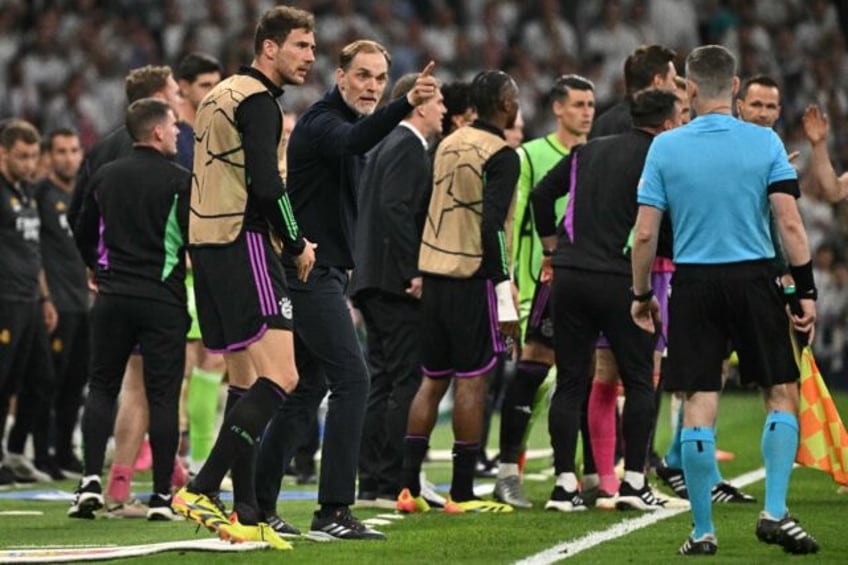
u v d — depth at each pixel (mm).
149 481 38531
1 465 38562
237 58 74750
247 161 24141
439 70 83188
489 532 27094
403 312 31859
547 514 30016
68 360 40344
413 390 31859
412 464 30531
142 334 30516
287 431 26812
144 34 79438
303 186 26375
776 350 24094
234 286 24312
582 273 30250
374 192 32344
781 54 86125
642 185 24625
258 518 25406
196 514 24297
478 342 30031
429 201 31578
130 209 30594
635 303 25078
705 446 24172
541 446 48188
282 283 24719
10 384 38562
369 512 30672
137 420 31109
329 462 26000
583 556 24234
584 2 88750
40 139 43469
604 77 83938
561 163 31266
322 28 81812
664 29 87125
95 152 33812
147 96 33750
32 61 76875
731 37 87062
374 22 83812
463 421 30312
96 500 30406
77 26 79438
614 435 31328
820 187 30547
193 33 79562
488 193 29641
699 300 24109
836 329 65438
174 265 30656
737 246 24062
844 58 85375
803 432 25000
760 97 32906
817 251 66250
